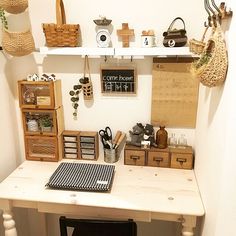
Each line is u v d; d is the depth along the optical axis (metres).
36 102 1.75
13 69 1.84
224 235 1.06
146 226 2.00
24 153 1.99
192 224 1.35
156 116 1.79
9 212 1.50
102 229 1.31
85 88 1.77
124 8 1.65
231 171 0.99
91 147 1.82
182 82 1.70
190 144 1.81
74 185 1.46
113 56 1.73
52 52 1.63
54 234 2.08
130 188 1.50
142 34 1.61
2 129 1.75
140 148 1.74
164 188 1.50
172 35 1.55
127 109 1.82
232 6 0.96
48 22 1.73
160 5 1.62
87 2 1.66
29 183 1.56
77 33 1.66
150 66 1.73
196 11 1.60
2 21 1.57
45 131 1.79
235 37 0.92
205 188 1.33
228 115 0.97
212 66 1.02
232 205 1.02
